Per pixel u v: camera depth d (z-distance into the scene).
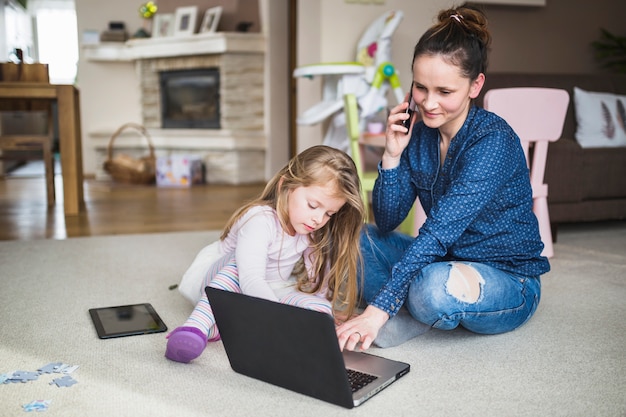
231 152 6.05
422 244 1.52
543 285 2.27
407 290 1.54
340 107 3.74
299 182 1.50
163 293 2.16
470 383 1.43
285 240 1.62
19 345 1.66
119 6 6.68
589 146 3.60
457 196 1.52
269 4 5.91
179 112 6.45
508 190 1.63
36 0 10.39
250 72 6.05
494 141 1.55
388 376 1.42
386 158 1.73
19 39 9.47
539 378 1.46
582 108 3.68
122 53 6.55
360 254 1.72
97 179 6.38
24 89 3.88
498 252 1.69
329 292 1.73
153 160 6.10
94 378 1.45
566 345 1.67
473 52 1.47
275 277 1.71
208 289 1.42
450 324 1.57
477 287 1.57
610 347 1.66
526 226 1.69
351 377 1.41
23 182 5.96
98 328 1.76
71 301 2.06
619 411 1.29
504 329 1.69
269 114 6.08
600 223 3.66
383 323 1.50
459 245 1.70
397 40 4.32
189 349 1.49
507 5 4.55
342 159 1.51
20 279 2.34
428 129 1.73
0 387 1.39
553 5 4.68
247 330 1.40
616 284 2.29
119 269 2.50
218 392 1.38
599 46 4.77
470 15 1.53
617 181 3.25
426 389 1.39
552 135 2.64
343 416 1.27
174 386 1.41
